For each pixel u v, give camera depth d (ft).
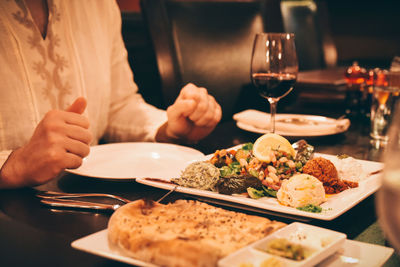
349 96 5.85
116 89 5.95
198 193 2.72
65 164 3.10
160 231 1.89
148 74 9.41
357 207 2.78
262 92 4.07
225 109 7.43
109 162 3.61
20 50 4.53
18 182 3.04
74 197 2.84
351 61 15.21
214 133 4.98
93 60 5.32
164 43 6.61
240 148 3.45
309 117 4.99
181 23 6.86
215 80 7.24
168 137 5.09
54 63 4.83
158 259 1.71
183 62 6.77
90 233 2.30
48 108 4.77
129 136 5.56
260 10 8.17
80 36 5.22
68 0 5.12
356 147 4.25
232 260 1.67
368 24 15.48
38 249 2.09
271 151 3.05
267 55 3.92
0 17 4.46
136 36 9.20
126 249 1.83
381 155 3.94
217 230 1.93
